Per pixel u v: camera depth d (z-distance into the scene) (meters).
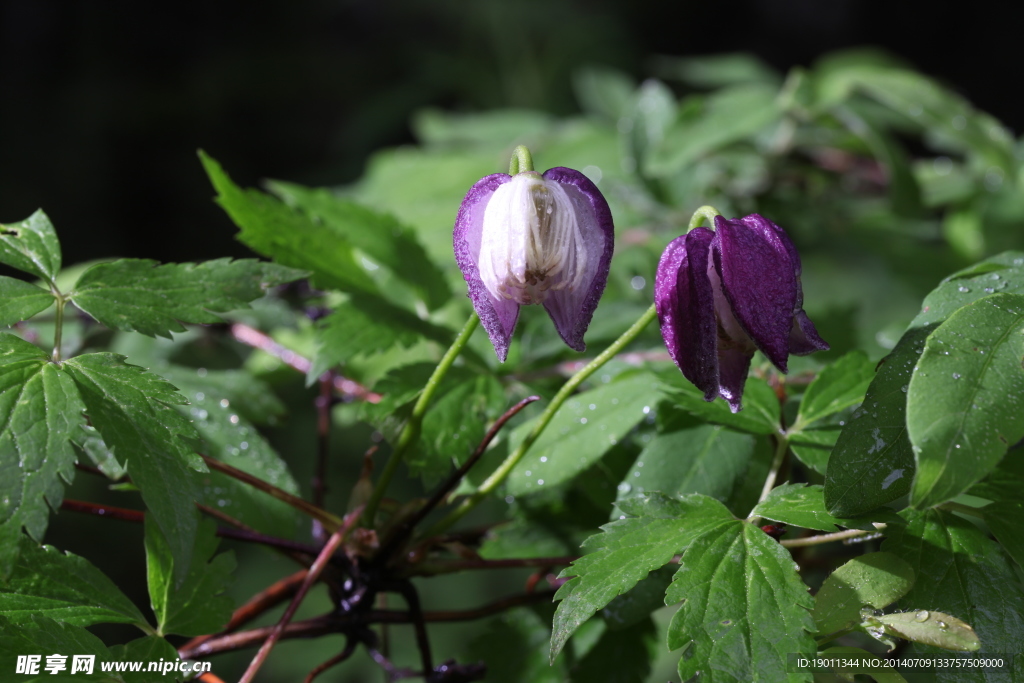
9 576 0.55
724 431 0.60
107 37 2.95
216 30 3.06
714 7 3.16
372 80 2.96
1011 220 0.80
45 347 0.67
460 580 1.44
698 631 0.55
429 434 0.61
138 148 2.81
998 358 0.55
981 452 0.54
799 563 0.62
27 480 0.55
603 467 0.63
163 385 0.57
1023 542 0.56
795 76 0.83
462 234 0.57
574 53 2.11
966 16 2.96
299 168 2.88
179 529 0.55
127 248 2.70
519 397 0.63
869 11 3.11
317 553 0.61
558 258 0.56
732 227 0.57
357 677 1.27
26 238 0.59
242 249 2.69
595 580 0.56
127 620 0.57
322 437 0.68
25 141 2.74
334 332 0.63
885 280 1.21
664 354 0.64
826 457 0.59
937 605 0.56
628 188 0.83
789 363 0.63
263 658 0.59
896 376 0.56
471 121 1.12
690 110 0.80
